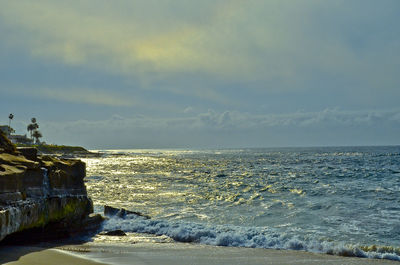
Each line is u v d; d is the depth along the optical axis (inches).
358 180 1502.2
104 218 649.6
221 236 530.6
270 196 1050.1
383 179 1531.7
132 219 682.2
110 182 1595.7
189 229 586.2
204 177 1871.3
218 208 852.6
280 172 2121.1
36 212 454.9
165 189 1293.1
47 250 420.2
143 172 2373.3
